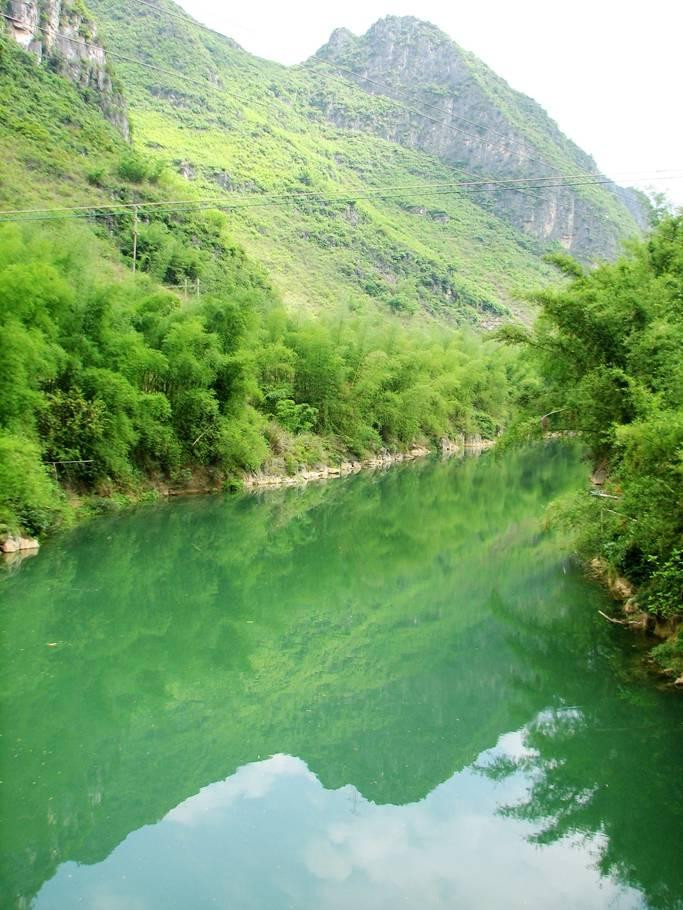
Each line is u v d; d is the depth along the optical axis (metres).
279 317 45.28
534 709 12.62
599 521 16.69
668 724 11.59
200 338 31.00
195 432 32.88
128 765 10.38
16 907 7.28
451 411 65.81
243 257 69.94
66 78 75.19
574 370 19.33
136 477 30.11
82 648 14.87
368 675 14.21
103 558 21.56
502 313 121.75
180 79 151.38
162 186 66.25
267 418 41.62
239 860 8.25
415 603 19.44
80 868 8.00
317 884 7.83
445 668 14.58
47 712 11.92
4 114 58.81
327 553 24.97
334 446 48.28
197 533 26.12
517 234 175.12
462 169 199.00
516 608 18.67
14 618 16.14
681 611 12.69
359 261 113.31
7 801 9.27
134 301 31.06
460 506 35.88
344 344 49.31
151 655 14.96
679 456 11.03
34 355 20.12
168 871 7.97
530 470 53.00
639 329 17.45
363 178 177.38
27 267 20.67
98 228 51.50
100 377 25.03
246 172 124.12
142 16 168.38
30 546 21.47
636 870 8.26
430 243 151.12
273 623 17.50
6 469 19.59
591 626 16.23
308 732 11.66
